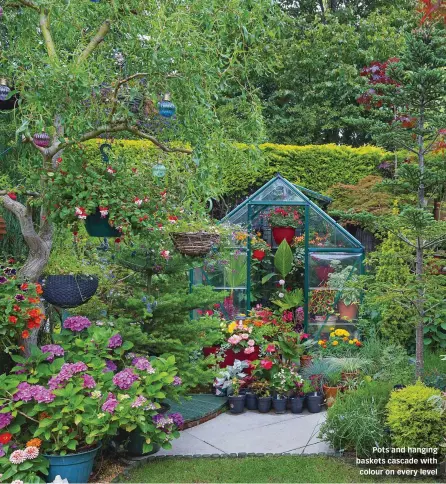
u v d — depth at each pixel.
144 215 3.70
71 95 3.15
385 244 6.44
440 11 3.68
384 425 4.07
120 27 3.53
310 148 9.68
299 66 12.93
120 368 4.23
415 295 4.42
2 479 3.22
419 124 4.55
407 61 4.37
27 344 4.04
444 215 6.45
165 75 3.44
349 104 12.95
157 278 4.93
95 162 3.92
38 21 4.20
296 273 7.73
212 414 5.09
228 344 5.88
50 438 3.58
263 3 3.72
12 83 3.49
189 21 3.40
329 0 14.89
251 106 4.20
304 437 4.56
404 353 5.54
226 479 3.75
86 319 4.11
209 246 4.11
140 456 4.10
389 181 4.60
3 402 3.49
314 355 6.02
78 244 4.89
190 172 4.23
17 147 4.78
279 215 7.54
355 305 6.61
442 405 3.87
